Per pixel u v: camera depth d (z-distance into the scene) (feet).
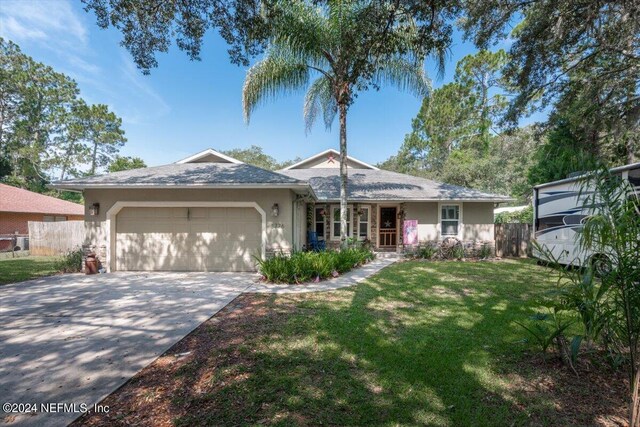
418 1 17.54
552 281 26.37
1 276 29.07
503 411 8.74
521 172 86.12
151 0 18.61
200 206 30.76
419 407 8.93
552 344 12.50
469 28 28.45
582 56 33.63
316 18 31.78
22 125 102.06
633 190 8.88
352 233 50.29
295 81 35.50
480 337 13.94
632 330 8.69
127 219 31.04
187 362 11.70
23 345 13.29
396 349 12.69
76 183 28.48
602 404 9.05
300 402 9.11
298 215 37.19
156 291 22.84
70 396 9.50
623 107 34.68
